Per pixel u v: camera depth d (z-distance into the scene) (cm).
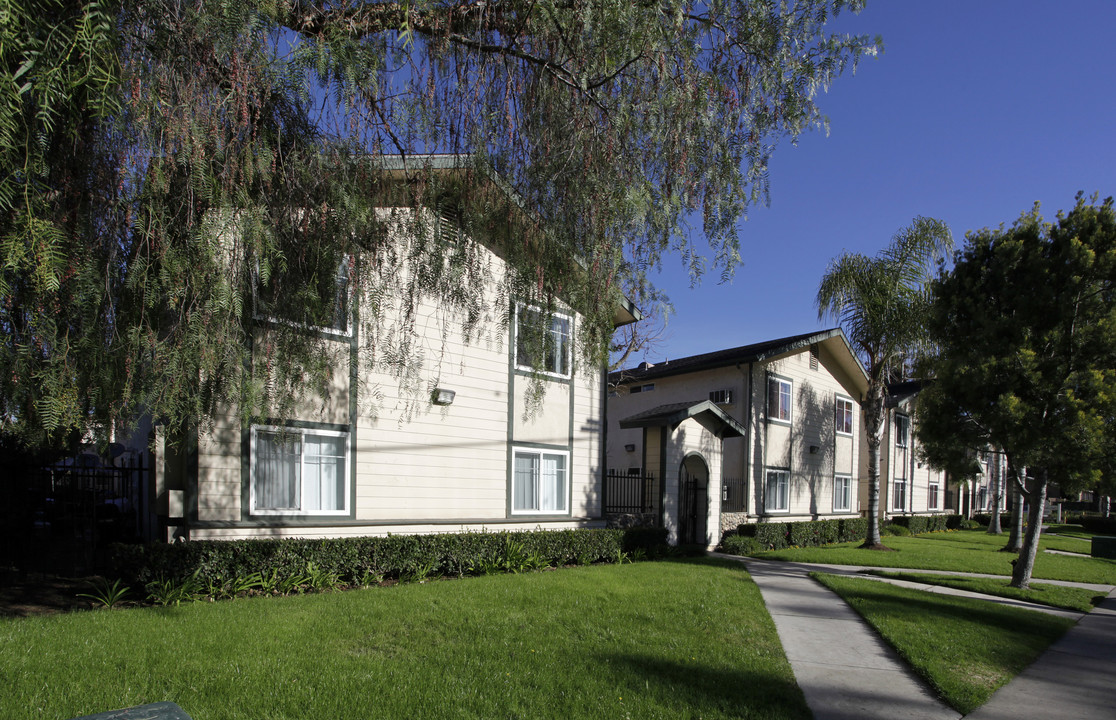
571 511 1377
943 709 546
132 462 1434
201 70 533
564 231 698
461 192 696
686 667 597
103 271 493
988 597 1121
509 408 1258
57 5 421
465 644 630
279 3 579
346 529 1019
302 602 765
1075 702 581
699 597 905
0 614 690
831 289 1839
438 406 1145
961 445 1230
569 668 575
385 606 754
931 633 776
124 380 496
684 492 1669
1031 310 1143
